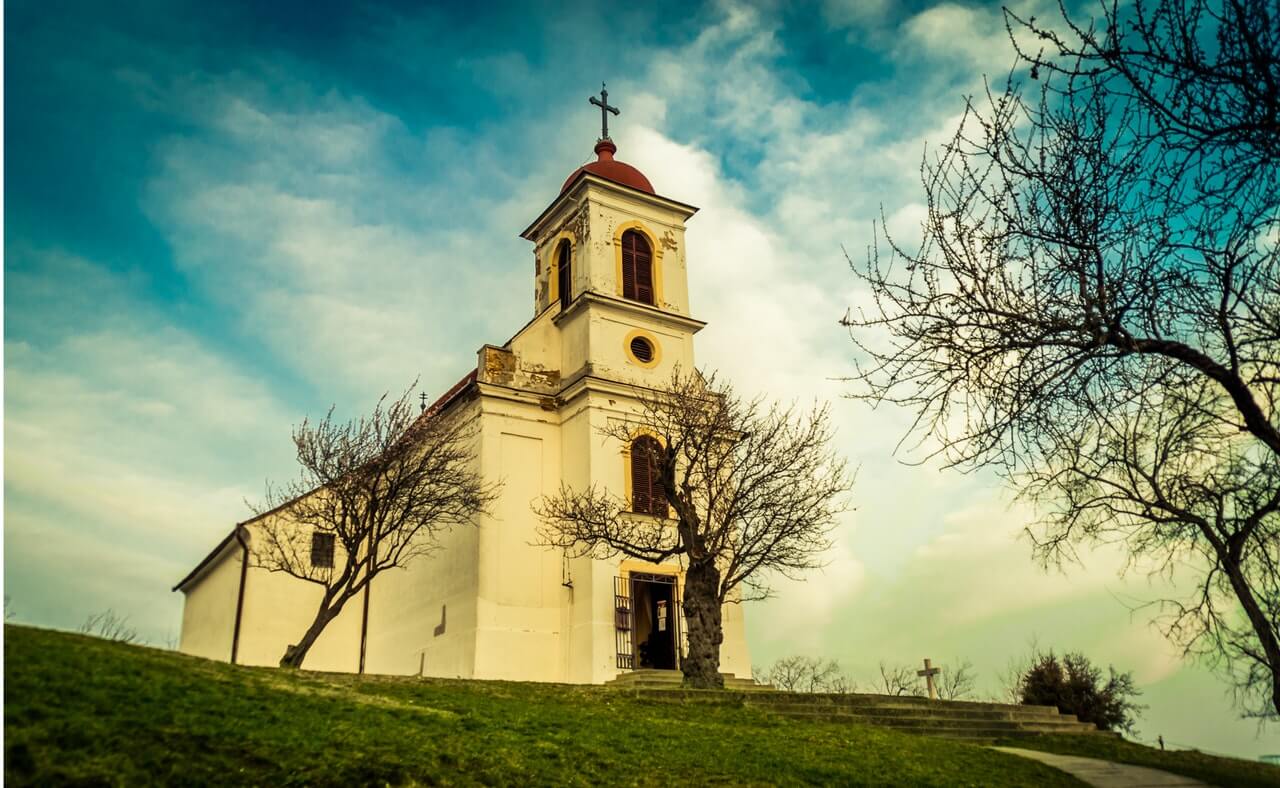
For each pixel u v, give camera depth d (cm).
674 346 3394
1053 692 3048
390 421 2772
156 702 1129
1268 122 912
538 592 2900
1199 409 1069
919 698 2328
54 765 927
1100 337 1000
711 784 1307
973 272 1073
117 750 991
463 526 2986
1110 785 1548
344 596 2488
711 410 2761
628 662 2784
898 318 1117
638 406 3153
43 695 1045
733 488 2634
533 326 3312
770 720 1833
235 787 1001
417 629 3103
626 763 1344
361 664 3169
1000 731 2105
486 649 2744
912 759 1569
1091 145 1031
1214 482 1373
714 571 2358
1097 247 1015
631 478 3017
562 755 1326
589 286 3312
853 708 2127
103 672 1167
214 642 3325
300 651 2342
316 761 1101
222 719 1142
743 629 3041
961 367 1083
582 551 2795
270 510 3238
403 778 1120
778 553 2520
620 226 3484
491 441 3027
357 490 2603
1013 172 1068
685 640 2920
